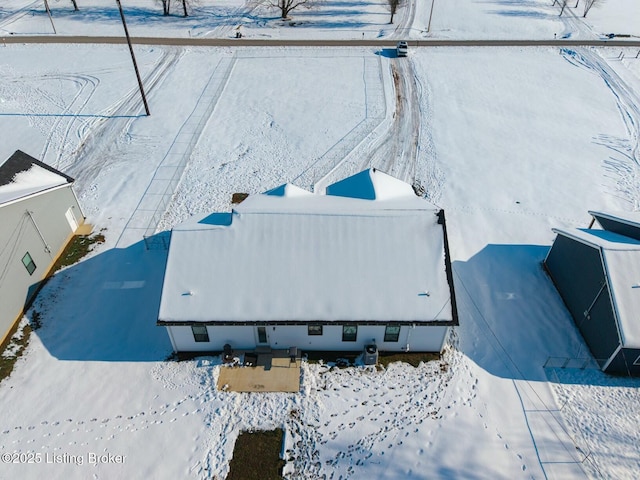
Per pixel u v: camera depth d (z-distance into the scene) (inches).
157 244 1090.7
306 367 827.4
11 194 906.1
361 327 808.9
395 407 777.6
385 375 821.9
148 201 1224.2
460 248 1093.8
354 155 1408.7
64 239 1072.8
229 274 815.7
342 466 706.2
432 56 2021.4
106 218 1167.0
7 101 1660.9
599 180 1323.8
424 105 1659.7
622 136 1521.9
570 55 2060.8
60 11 2504.9
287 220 866.1
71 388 799.7
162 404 778.8
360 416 764.6
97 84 1774.1
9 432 740.0
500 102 1690.5
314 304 788.6
